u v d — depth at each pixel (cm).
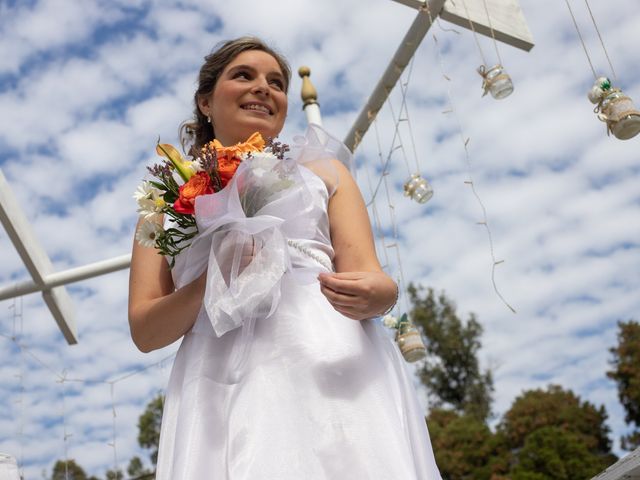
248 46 217
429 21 397
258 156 169
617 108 264
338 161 198
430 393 2964
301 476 145
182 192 168
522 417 2627
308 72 519
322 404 153
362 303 159
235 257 162
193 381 164
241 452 149
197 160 174
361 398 156
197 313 171
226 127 206
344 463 147
